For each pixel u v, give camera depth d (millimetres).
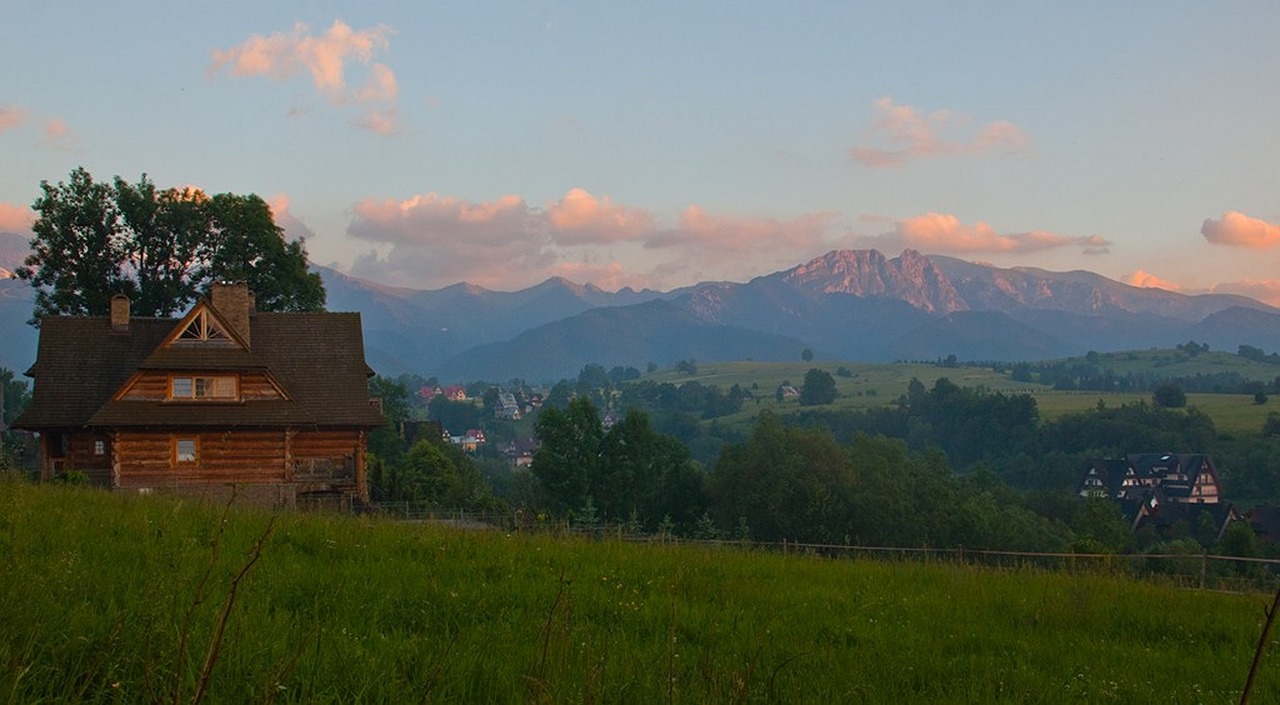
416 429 97250
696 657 9383
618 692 7707
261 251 62188
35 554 11125
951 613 14078
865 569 18812
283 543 14398
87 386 42531
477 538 16906
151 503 18406
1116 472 126812
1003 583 17578
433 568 13227
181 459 40531
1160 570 37312
